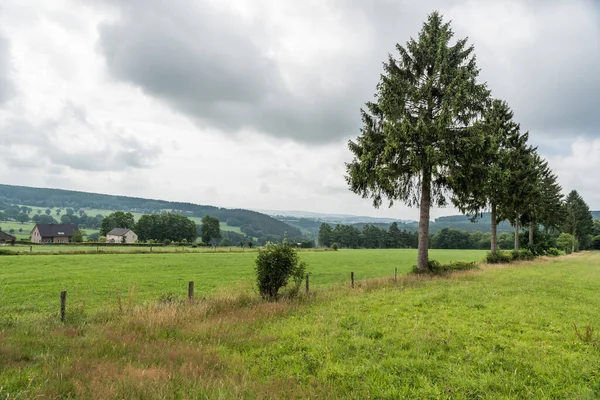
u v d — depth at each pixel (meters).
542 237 52.62
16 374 5.79
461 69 20.92
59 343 7.60
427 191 22.95
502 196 34.25
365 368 6.54
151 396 5.15
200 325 9.30
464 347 7.73
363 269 35.31
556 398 5.41
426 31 23.38
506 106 37.28
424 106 22.44
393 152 21.31
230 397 5.21
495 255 34.62
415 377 6.18
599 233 125.56
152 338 8.35
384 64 23.67
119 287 20.42
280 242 14.04
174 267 33.22
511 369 6.46
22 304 15.22
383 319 10.16
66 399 5.08
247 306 12.05
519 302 12.60
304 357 7.23
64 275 25.20
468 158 20.41
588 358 6.93
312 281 24.88
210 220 126.94
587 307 12.02
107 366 6.30
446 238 135.38
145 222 117.44
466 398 5.45
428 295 13.68
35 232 122.44
